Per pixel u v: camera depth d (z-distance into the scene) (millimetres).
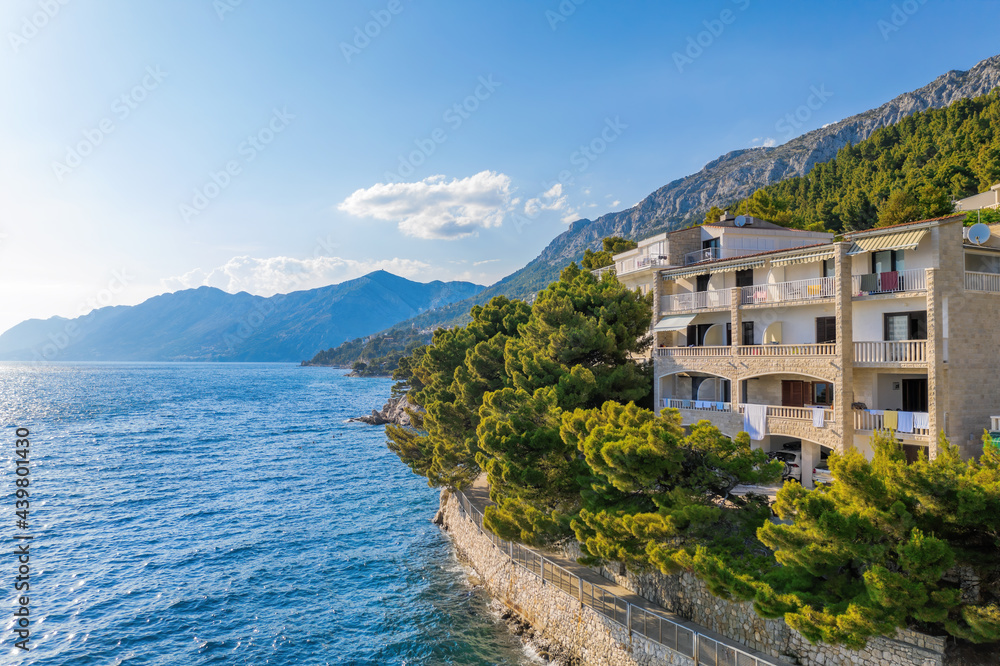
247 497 63625
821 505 18141
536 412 32219
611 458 23375
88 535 50125
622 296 46094
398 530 51000
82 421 136375
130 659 30172
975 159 97688
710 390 43625
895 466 17625
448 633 32062
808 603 18406
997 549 17531
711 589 20094
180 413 155125
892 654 18312
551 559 32938
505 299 63281
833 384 32344
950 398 28781
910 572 16625
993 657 17734
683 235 52062
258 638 32281
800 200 140500
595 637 26516
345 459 87250
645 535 22359
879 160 136250
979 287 30516
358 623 33688
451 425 45219
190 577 40750
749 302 39656
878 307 32750
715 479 23844
